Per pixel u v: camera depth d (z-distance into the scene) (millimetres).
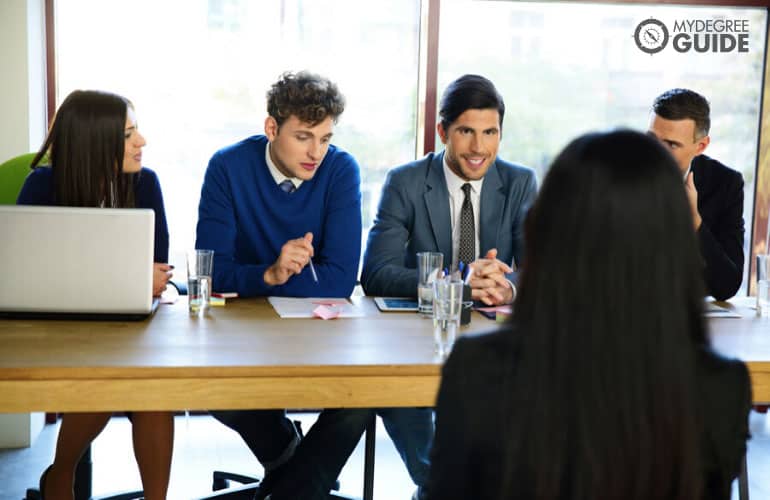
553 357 883
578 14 3523
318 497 2135
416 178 2652
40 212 1962
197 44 3414
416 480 2320
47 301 1985
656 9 3545
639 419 864
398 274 2455
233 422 2330
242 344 1837
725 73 3607
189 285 2156
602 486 865
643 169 875
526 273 934
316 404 1695
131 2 3355
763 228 3682
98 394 1627
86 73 3361
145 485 1927
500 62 3527
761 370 1789
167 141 3449
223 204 2549
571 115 3580
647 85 3586
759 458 3227
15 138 3104
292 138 2455
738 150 3662
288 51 3461
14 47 3072
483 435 919
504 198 2672
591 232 871
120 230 1982
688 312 915
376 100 3531
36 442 3291
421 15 3467
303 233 2574
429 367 1719
